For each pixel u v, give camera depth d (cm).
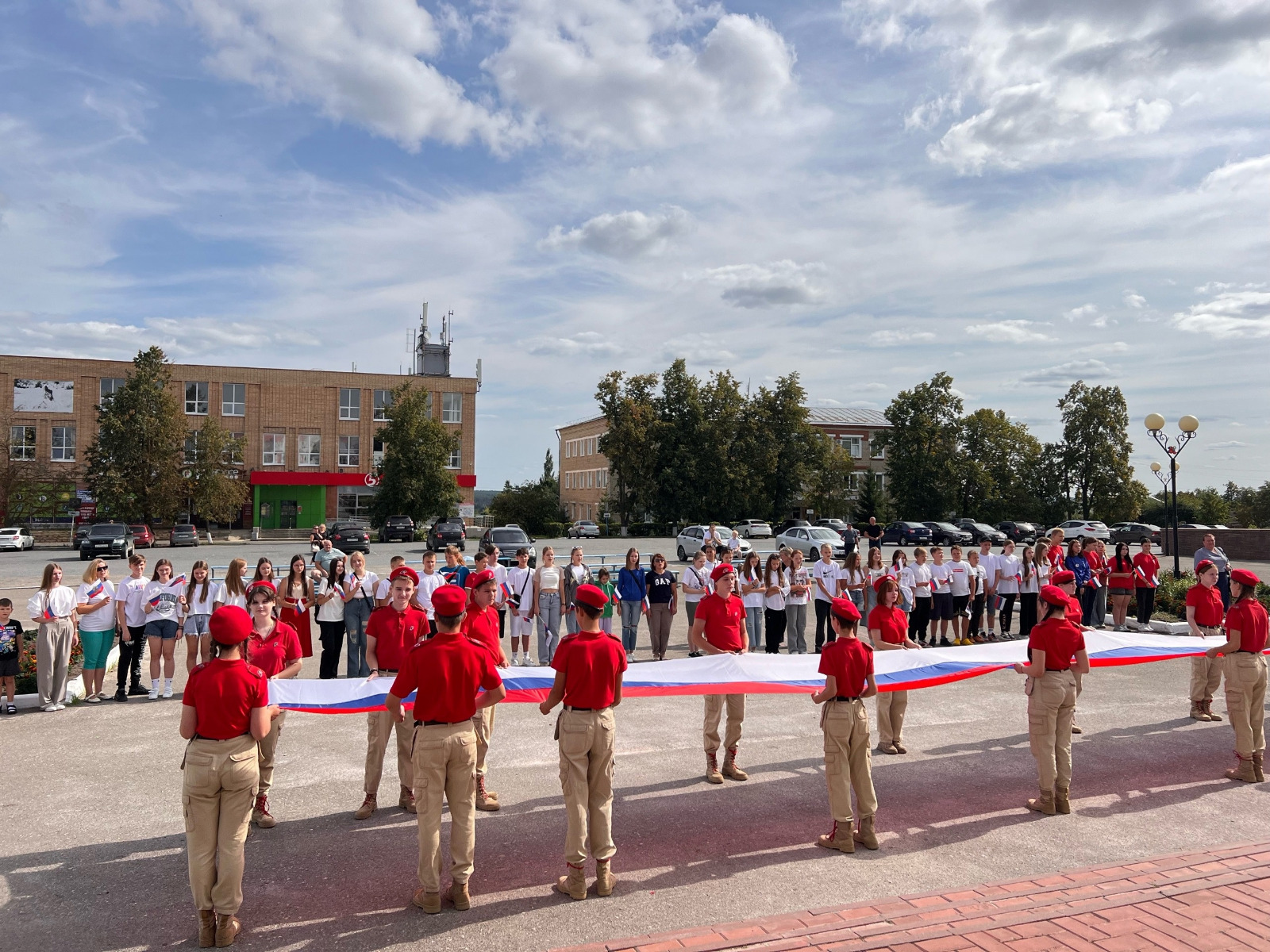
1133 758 861
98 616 1095
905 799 734
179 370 5809
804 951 454
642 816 689
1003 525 5741
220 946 473
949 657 862
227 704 483
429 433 5559
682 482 5978
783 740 914
